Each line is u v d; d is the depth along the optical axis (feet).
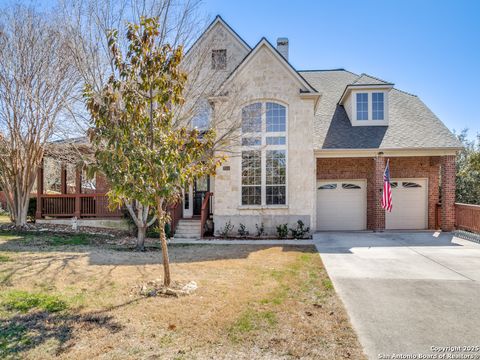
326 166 52.16
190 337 13.50
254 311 16.34
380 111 52.31
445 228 46.60
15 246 33.37
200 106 42.37
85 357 11.83
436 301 18.17
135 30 17.84
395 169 52.26
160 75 17.93
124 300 17.78
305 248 35.17
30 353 12.09
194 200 53.01
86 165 17.57
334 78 65.82
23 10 41.24
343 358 11.98
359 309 16.89
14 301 17.25
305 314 16.10
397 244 37.09
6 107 41.91
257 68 45.80
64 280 21.40
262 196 45.52
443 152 46.65
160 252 32.55
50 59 41.47
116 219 50.62
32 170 46.32
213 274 23.58
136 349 12.46
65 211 52.42
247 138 45.16
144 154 16.63
